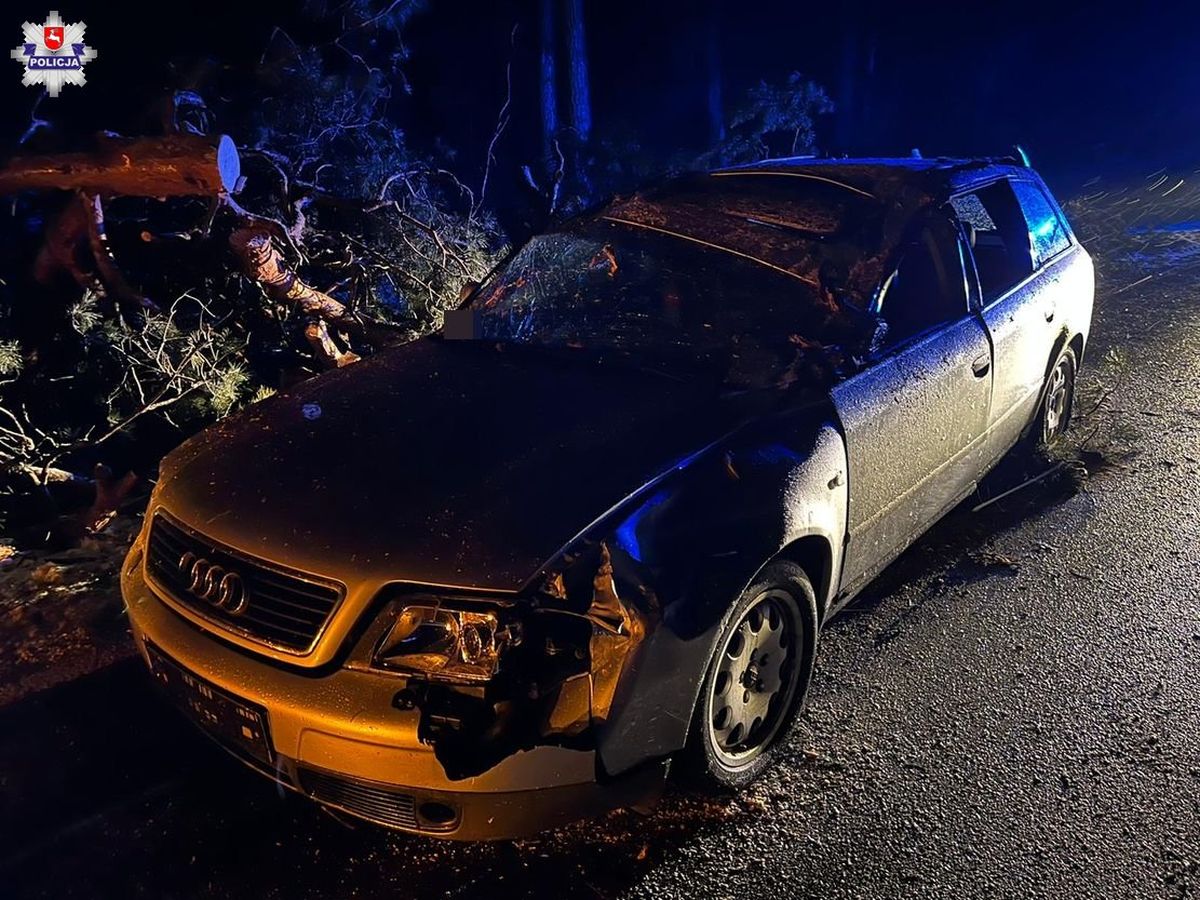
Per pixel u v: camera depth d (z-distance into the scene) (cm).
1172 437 517
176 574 253
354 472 256
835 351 297
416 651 219
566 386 298
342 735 215
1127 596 371
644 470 253
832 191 367
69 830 261
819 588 295
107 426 491
